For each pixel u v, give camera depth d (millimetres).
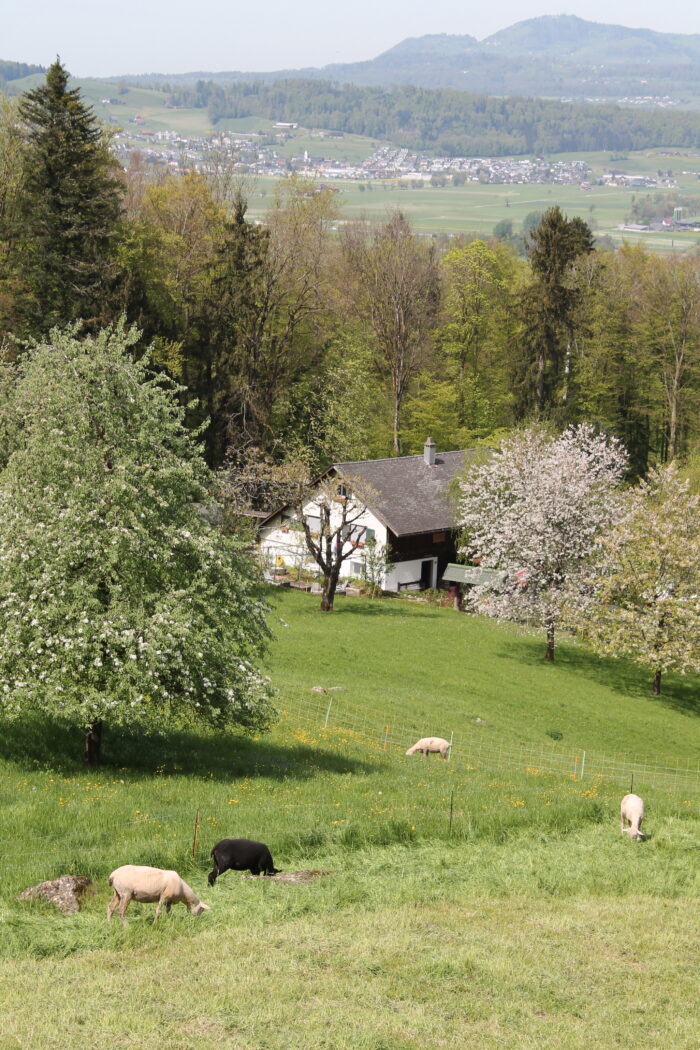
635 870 28594
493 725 53094
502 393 131250
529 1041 18203
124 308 85625
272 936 21828
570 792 38062
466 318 134125
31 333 78000
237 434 98500
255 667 35438
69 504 32406
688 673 73312
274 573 92312
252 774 34812
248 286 104438
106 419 33406
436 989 19984
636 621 66875
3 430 42531
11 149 88438
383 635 71438
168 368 92250
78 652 30922
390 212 139875
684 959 22609
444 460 99938
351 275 131750
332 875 25750
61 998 18250
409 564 93625
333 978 20000
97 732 33094
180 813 28312
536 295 118250
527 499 73000
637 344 127562
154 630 31438
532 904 25500
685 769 51125
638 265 145375
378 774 37438
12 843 24859
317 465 109562
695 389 127000
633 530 70000
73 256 81750
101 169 87562
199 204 109625
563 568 72875
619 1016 19609
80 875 23578
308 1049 17172
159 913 22047
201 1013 18109
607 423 124562
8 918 21125
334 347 122000
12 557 31797
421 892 25422
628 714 61531
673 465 71625
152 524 33719
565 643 77625
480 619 82250
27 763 31641
